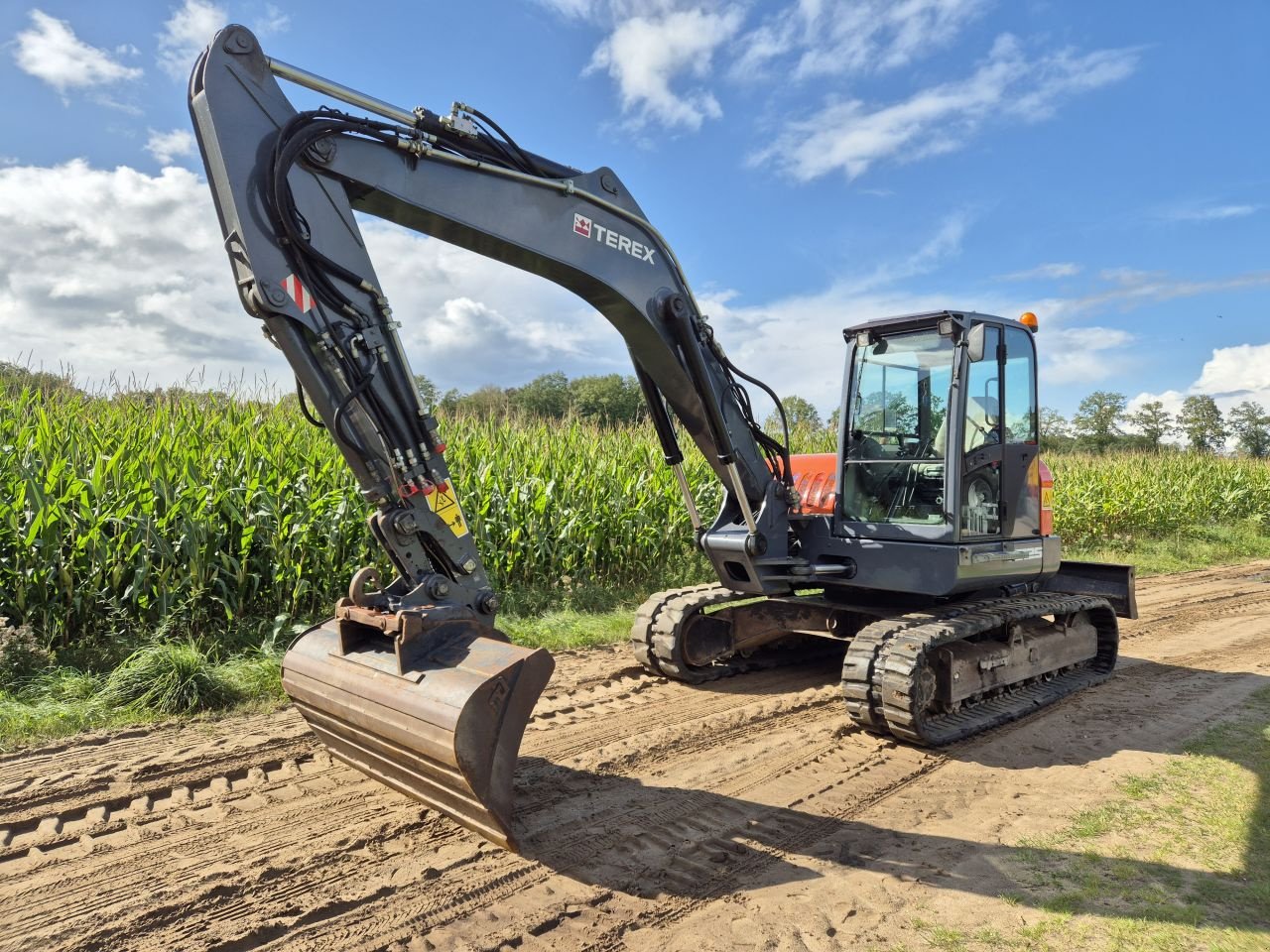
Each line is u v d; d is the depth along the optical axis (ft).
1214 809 14.55
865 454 20.43
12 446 23.36
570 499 32.24
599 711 19.60
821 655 25.58
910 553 19.16
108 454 24.14
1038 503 22.18
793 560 19.88
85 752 15.94
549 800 14.57
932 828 13.94
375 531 13.07
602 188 15.48
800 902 11.50
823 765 16.74
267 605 24.39
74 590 21.40
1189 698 21.63
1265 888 11.91
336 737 13.51
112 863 11.85
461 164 13.39
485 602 13.57
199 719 17.89
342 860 12.12
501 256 14.58
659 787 15.34
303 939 10.21
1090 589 25.25
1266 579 44.47
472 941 10.31
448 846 12.64
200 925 10.38
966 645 19.36
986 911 11.34
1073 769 16.66
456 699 11.25
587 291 15.76
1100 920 11.09
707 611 23.21
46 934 10.09
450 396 38.60
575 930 10.66
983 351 18.89
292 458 26.66
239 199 11.54
